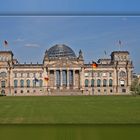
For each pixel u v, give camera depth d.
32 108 66.94
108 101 93.69
